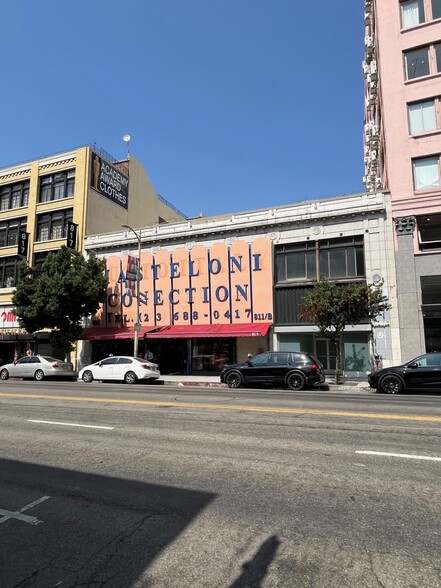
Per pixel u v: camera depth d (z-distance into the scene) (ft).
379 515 13.48
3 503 15.01
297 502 14.58
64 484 16.85
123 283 96.63
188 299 88.02
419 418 29.55
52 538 12.35
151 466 18.92
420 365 50.11
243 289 82.99
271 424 27.81
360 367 73.10
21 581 10.20
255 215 83.71
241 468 18.39
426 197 71.46
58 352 103.30
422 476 17.15
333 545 11.59
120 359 71.51
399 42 78.84
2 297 113.09
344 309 62.39
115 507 14.48
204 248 87.81
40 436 25.32
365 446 21.90
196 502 14.74
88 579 10.21
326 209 78.07
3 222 119.55
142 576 10.29
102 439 24.23
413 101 75.56
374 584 9.78
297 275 79.71
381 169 102.06
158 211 142.31
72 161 110.93
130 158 127.13
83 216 105.50
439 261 69.41
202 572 10.39
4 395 46.68
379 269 72.90
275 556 11.05
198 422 28.84
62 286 85.51
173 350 88.99
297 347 77.97
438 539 11.89
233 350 83.20
